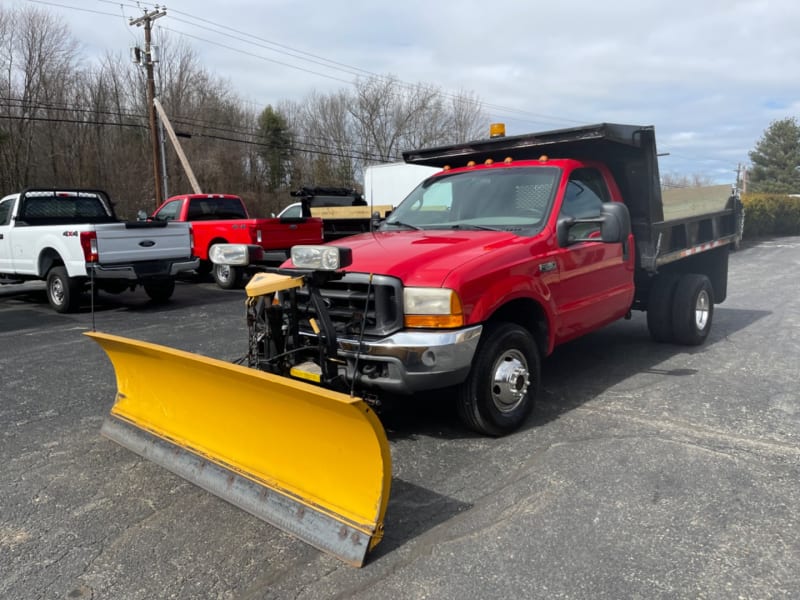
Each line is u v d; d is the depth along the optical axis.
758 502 3.45
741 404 5.12
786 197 31.23
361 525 2.95
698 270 8.07
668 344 7.38
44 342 8.05
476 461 4.07
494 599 2.66
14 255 11.10
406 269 4.02
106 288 10.59
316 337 4.21
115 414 4.52
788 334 7.88
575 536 3.14
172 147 43.00
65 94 39.41
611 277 5.62
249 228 12.73
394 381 3.91
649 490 3.61
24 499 3.67
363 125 49.00
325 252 3.79
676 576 2.79
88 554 3.08
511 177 5.39
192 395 3.83
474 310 4.00
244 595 2.73
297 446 3.23
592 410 5.03
